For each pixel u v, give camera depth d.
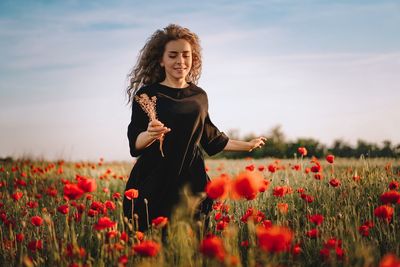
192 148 4.09
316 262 3.44
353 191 5.27
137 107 4.07
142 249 2.62
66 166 11.46
